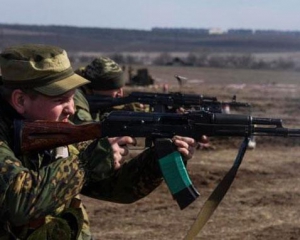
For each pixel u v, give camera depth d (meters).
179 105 7.68
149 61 98.88
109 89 6.72
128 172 3.81
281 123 3.53
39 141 3.42
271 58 111.81
